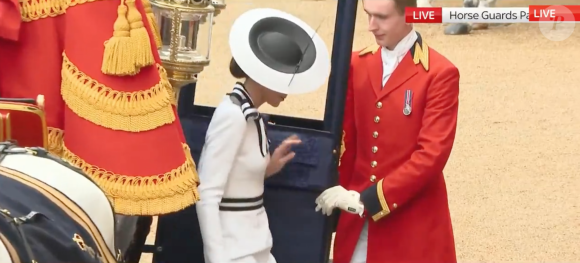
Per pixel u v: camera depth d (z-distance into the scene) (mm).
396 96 2428
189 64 2164
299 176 2312
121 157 1867
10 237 1292
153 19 2096
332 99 2297
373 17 2395
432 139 2334
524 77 6832
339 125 2305
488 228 4191
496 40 7867
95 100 1854
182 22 2168
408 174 2330
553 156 5246
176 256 2391
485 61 7152
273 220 2336
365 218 2545
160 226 2383
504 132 5633
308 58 2195
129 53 1831
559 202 4570
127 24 1846
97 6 1859
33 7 1920
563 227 4246
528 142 5465
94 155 1864
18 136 1763
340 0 2268
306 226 2336
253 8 2479
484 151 5281
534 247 3996
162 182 1908
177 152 1947
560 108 6168
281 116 2473
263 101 2227
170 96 1992
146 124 1894
